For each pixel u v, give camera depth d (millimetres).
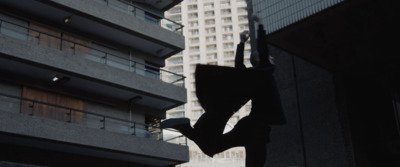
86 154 21984
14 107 20172
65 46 23016
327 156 13414
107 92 23969
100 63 22797
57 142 19938
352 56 12867
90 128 21141
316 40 12062
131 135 22703
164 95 25297
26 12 21922
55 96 21953
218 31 103688
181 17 106188
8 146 19516
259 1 12430
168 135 36312
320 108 14047
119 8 26312
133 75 24203
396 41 11930
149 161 24109
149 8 28266
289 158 14312
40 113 20969
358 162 12766
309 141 14023
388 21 11016
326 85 14086
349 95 13695
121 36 25422
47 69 20812
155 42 26469
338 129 13398
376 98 13695
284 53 15414
